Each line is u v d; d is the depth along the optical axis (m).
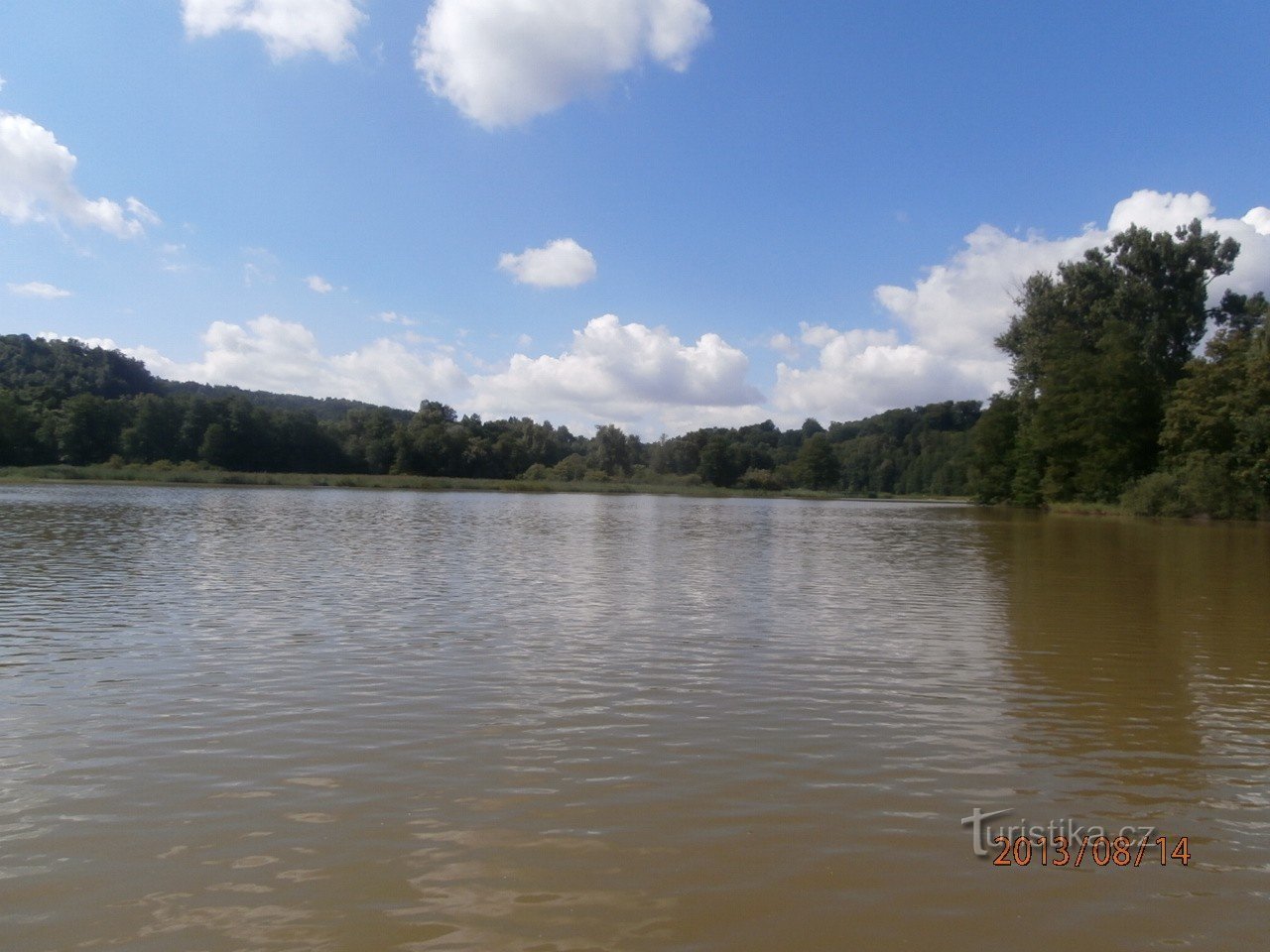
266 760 9.13
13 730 10.00
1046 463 85.38
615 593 21.28
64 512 48.41
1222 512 61.28
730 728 10.43
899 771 9.12
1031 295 86.19
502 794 8.29
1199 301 79.12
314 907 6.23
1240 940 6.04
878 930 6.07
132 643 14.61
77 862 6.87
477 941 5.82
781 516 71.31
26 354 170.38
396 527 44.44
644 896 6.45
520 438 166.62
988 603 20.36
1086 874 6.96
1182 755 9.75
